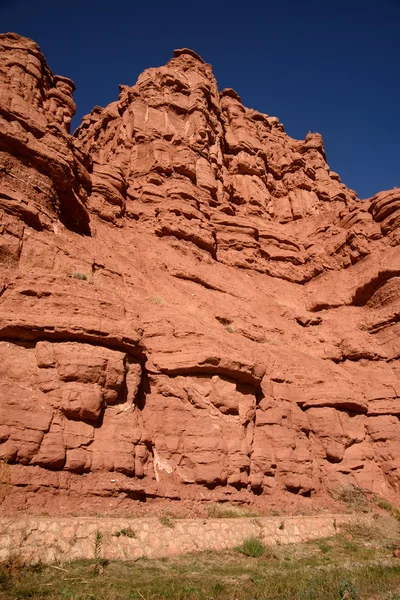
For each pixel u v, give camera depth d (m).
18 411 11.60
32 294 13.67
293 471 16.38
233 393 15.70
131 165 30.03
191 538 11.07
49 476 11.30
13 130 17.67
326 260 30.27
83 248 18.67
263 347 20.81
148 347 16.19
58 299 13.82
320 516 14.72
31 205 16.98
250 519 12.60
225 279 25.59
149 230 25.25
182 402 15.21
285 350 21.84
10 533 8.92
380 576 10.10
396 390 21.58
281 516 14.22
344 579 9.05
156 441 14.24
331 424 19.06
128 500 12.19
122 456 12.56
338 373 22.33
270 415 17.30
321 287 29.28
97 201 24.05
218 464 14.17
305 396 19.59
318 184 40.75
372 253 28.23
